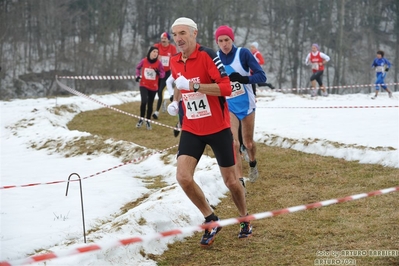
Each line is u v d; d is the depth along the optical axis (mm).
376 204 7566
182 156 6188
